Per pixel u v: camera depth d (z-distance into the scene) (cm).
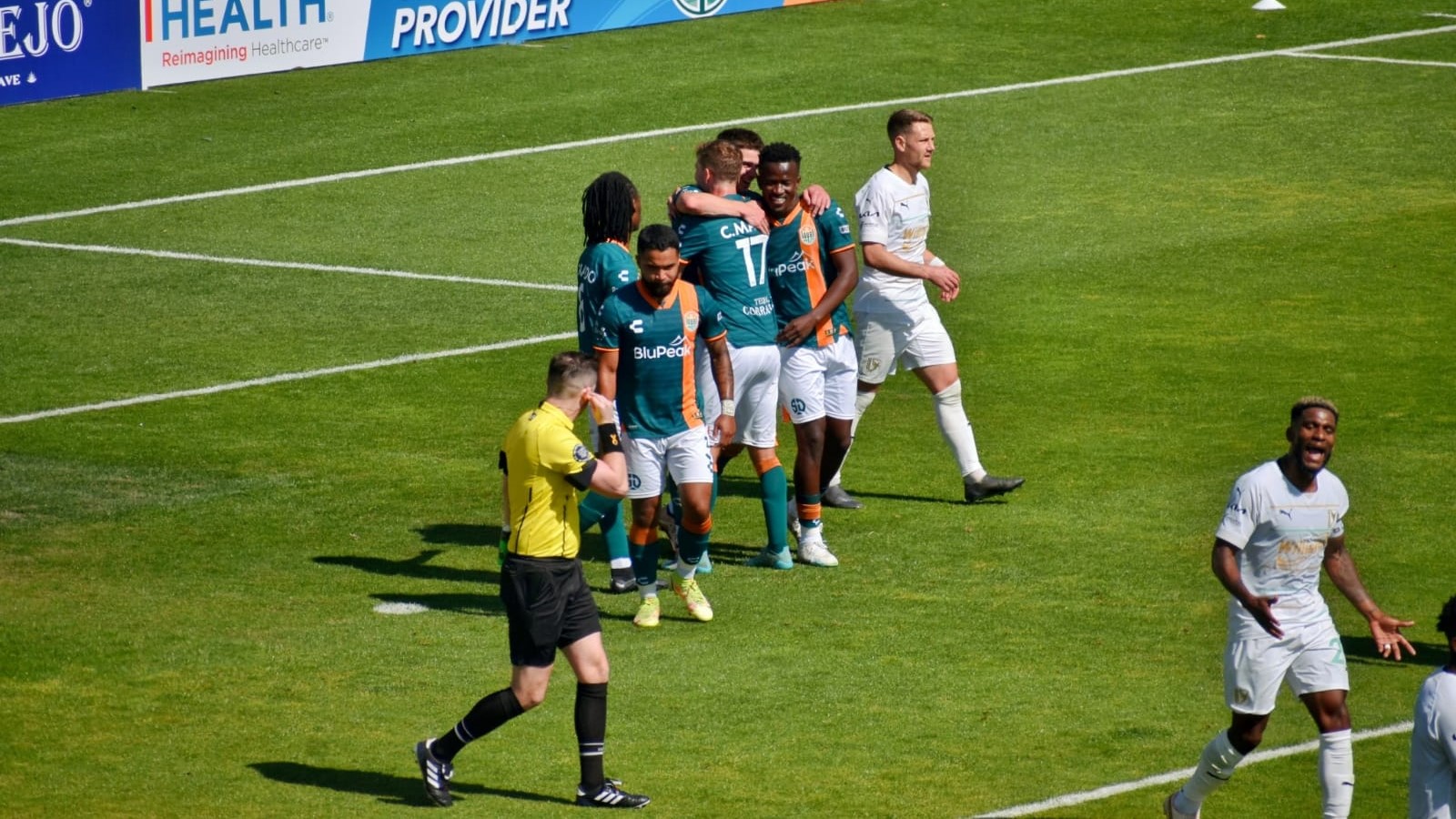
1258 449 5066
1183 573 4150
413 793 3048
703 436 3803
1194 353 6025
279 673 3578
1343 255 7231
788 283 4169
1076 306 6588
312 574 4150
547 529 2927
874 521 4541
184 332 6284
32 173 8462
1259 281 6888
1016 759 3209
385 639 3766
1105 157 8888
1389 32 11638
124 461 4962
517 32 11394
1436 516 4491
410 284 6931
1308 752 3275
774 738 3291
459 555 4294
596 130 9425
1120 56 11062
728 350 3859
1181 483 4794
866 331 4603
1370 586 4047
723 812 2988
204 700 3444
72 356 5991
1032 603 3975
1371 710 3434
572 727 3362
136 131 9231
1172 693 3500
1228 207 7975
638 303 3709
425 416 5416
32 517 4516
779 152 4097
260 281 6938
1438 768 2558
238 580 4109
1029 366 5919
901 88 10331
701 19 12050
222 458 5006
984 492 4634
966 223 7750
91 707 3400
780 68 10775
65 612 3891
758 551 4369
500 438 5225
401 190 8325
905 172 4566
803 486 4206
